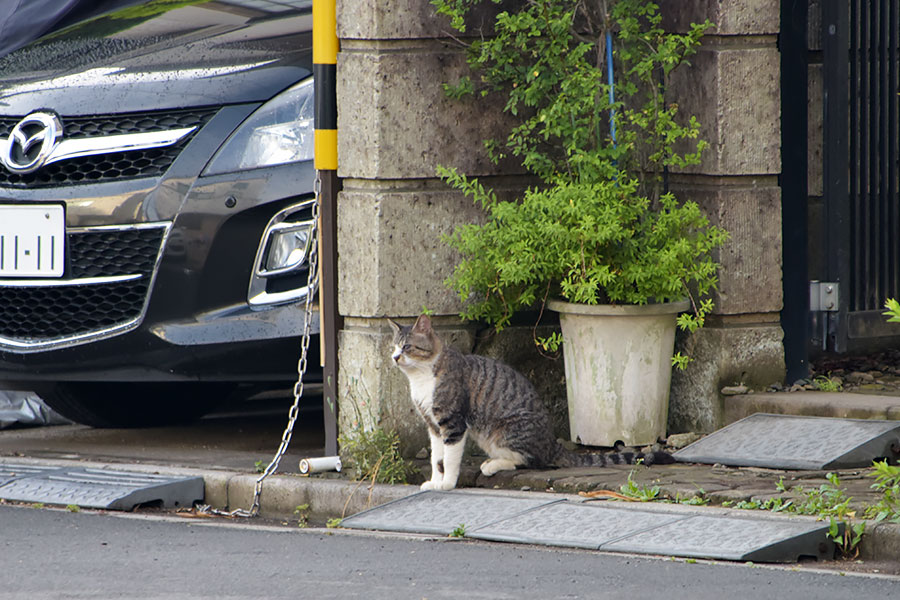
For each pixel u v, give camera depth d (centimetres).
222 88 1201
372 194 1141
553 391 1244
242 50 1241
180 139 1200
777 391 1234
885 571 865
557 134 1167
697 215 1166
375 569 870
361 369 1156
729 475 1070
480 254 1155
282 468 1198
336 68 1150
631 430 1173
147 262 1210
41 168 1238
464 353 1177
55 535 994
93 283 1226
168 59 1248
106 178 1226
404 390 1156
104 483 1152
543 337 1231
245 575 858
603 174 1172
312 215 1170
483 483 1119
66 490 1140
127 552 933
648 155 1229
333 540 972
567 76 1174
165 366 1207
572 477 1082
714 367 1219
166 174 1195
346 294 1165
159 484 1129
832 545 903
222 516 1106
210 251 1183
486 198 1155
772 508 972
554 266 1149
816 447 1102
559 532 954
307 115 1182
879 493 980
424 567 873
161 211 1195
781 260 1235
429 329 1098
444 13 1137
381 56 1129
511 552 919
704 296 1217
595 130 1184
